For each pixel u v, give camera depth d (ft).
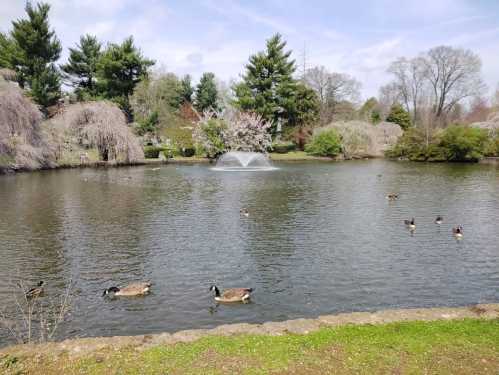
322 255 48.96
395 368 20.85
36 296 37.70
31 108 129.70
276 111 228.22
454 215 70.23
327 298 37.32
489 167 158.81
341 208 76.28
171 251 50.49
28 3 187.62
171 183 110.11
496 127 202.80
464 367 20.88
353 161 194.80
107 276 42.68
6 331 31.78
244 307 35.60
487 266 45.39
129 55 196.24
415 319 27.07
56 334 31.27
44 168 141.28
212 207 77.05
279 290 39.06
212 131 196.24
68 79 216.74
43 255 49.11
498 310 28.32
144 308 35.50
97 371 21.30
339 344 23.44
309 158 206.39
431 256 48.67
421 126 219.00
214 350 23.12
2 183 106.22
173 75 291.17
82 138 157.38
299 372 20.63
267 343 23.84
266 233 58.54
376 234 58.13
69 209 74.49
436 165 170.09
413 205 79.10
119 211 73.10
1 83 124.26
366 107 342.03
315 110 246.47
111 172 136.26
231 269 44.47
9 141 121.60
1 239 55.36
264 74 224.74
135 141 165.07
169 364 21.74
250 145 202.59
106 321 33.27
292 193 93.66
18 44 189.37
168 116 243.19
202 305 36.06
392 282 40.91
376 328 25.54
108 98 202.08
